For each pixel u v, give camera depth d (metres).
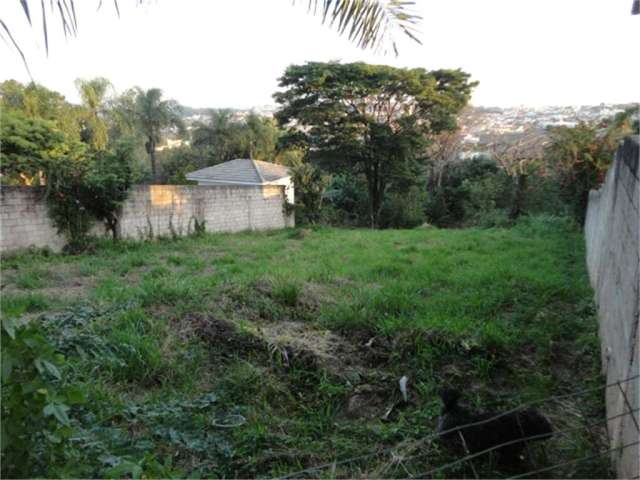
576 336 4.30
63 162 10.05
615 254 3.69
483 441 2.47
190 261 8.37
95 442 2.39
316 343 4.04
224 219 14.66
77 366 3.41
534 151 19.33
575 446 2.66
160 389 3.40
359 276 6.64
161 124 31.52
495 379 3.53
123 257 8.98
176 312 4.70
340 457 2.63
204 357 3.84
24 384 1.80
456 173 25.16
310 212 18.62
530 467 2.48
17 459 1.82
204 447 2.64
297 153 24.12
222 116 34.12
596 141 12.21
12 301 5.25
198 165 33.22
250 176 22.52
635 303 2.39
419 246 9.95
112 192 10.43
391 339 4.10
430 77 20.38
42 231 9.63
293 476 2.44
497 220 16.53
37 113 19.58
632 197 2.98
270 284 5.68
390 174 21.12
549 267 7.18
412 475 2.40
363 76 19.61
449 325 4.15
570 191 12.94
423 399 3.25
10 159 13.36
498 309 4.86
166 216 12.63
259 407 3.20
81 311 4.69
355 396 3.34
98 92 24.59
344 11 3.35
